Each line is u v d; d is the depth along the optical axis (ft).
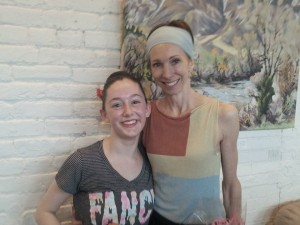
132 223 3.75
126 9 4.44
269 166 6.23
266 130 6.04
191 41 3.89
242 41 5.36
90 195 3.71
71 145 4.64
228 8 5.16
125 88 3.67
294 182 6.61
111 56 4.65
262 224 6.37
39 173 4.52
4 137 4.28
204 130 3.89
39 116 4.41
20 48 4.17
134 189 3.82
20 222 4.53
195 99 4.04
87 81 4.58
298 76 6.16
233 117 3.92
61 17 4.31
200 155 3.83
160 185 4.03
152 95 4.74
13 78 4.21
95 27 4.50
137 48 4.58
